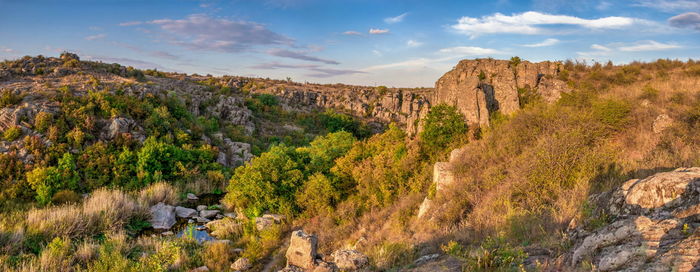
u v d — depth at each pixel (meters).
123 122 37.06
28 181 27.36
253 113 79.81
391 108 109.12
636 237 5.51
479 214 12.84
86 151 32.50
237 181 28.22
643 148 14.52
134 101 41.84
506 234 9.98
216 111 64.25
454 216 14.26
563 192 11.50
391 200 21.86
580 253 6.13
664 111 16.66
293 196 26.58
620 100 18.95
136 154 34.06
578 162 12.56
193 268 18.23
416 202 19.19
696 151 12.35
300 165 29.70
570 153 12.78
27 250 19.27
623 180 11.48
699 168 7.04
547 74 28.31
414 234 14.52
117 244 20.38
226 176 37.62
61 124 33.72
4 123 32.25
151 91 47.09
